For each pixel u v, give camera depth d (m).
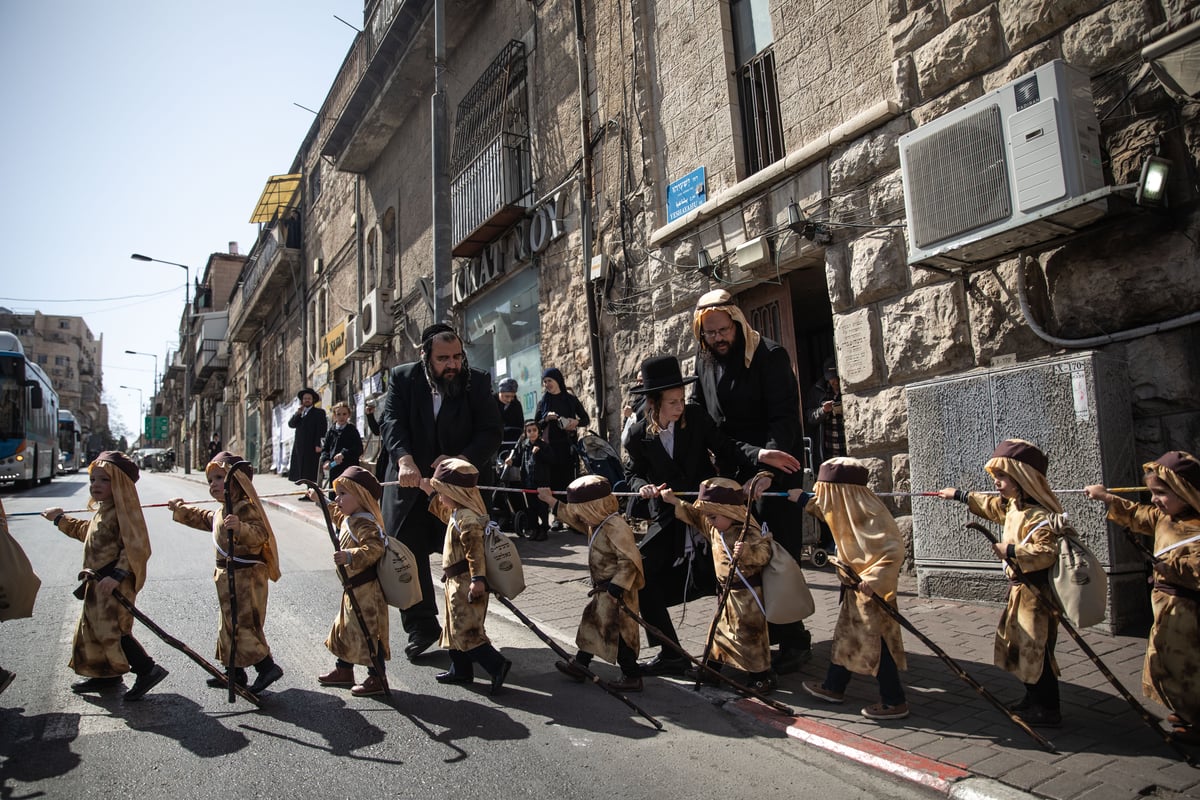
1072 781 2.88
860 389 6.80
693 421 4.54
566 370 11.07
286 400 30.31
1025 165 5.07
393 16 15.85
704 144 8.85
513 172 12.73
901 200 6.45
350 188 22.42
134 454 80.88
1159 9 4.87
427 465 5.02
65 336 111.81
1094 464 4.77
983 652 4.47
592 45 10.70
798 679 4.25
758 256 7.73
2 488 22.75
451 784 3.09
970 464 5.47
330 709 3.96
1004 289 5.69
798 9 7.67
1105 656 4.28
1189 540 3.18
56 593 6.54
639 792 3.02
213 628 5.46
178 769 3.23
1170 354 4.82
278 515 12.97
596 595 4.27
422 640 4.88
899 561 3.62
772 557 4.03
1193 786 2.83
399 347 18.27
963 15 6.01
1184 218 4.74
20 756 3.37
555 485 9.10
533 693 4.22
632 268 9.84
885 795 2.98
